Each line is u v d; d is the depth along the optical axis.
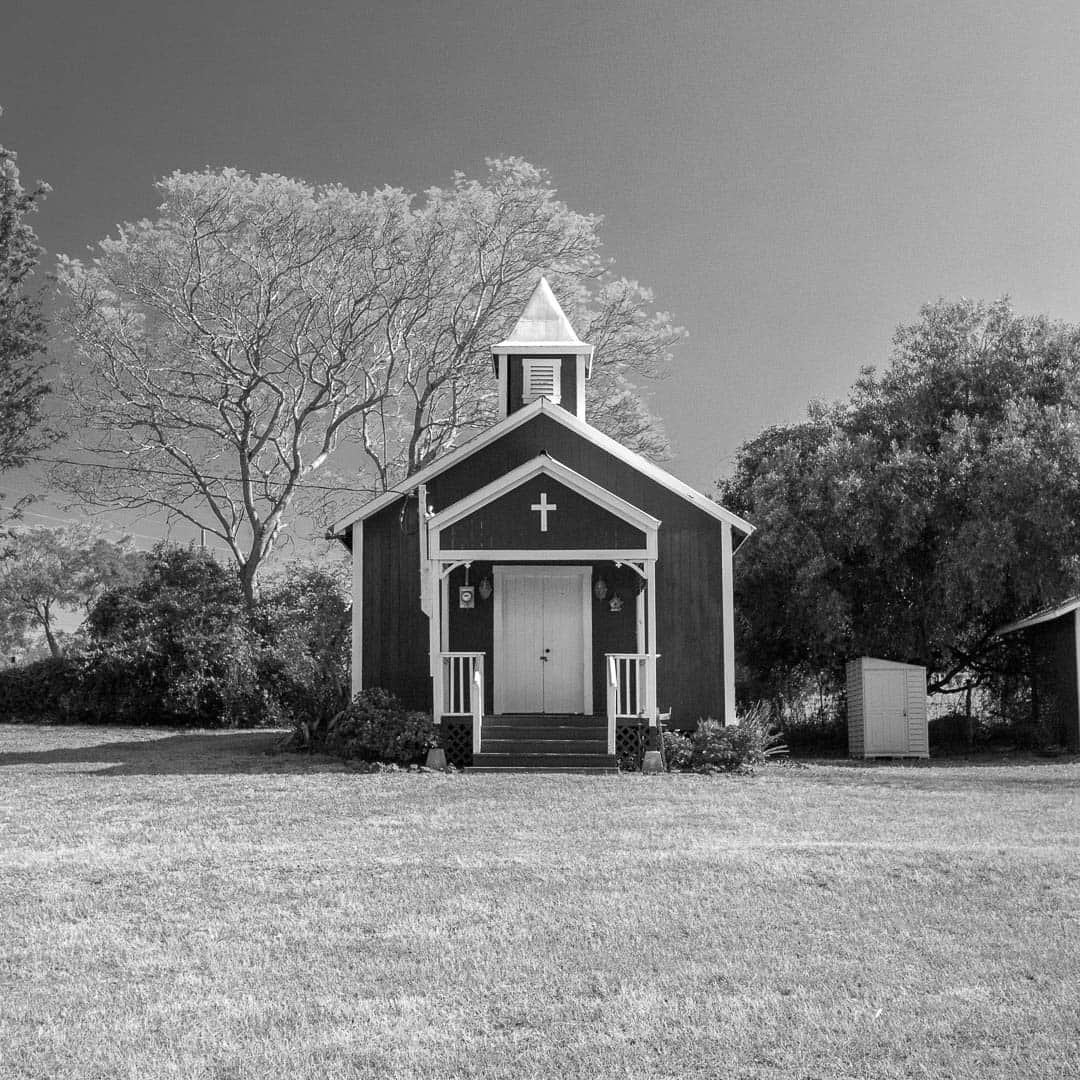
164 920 9.05
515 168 35.84
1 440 33.78
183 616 31.72
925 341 27.78
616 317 37.81
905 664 24.06
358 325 36.34
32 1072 6.34
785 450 27.69
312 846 11.72
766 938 8.40
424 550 20.61
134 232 34.84
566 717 20.19
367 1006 7.18
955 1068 6.20
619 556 19.59
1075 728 23.83
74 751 22.73
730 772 19.00
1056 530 23.73
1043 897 9.38
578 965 7.87
